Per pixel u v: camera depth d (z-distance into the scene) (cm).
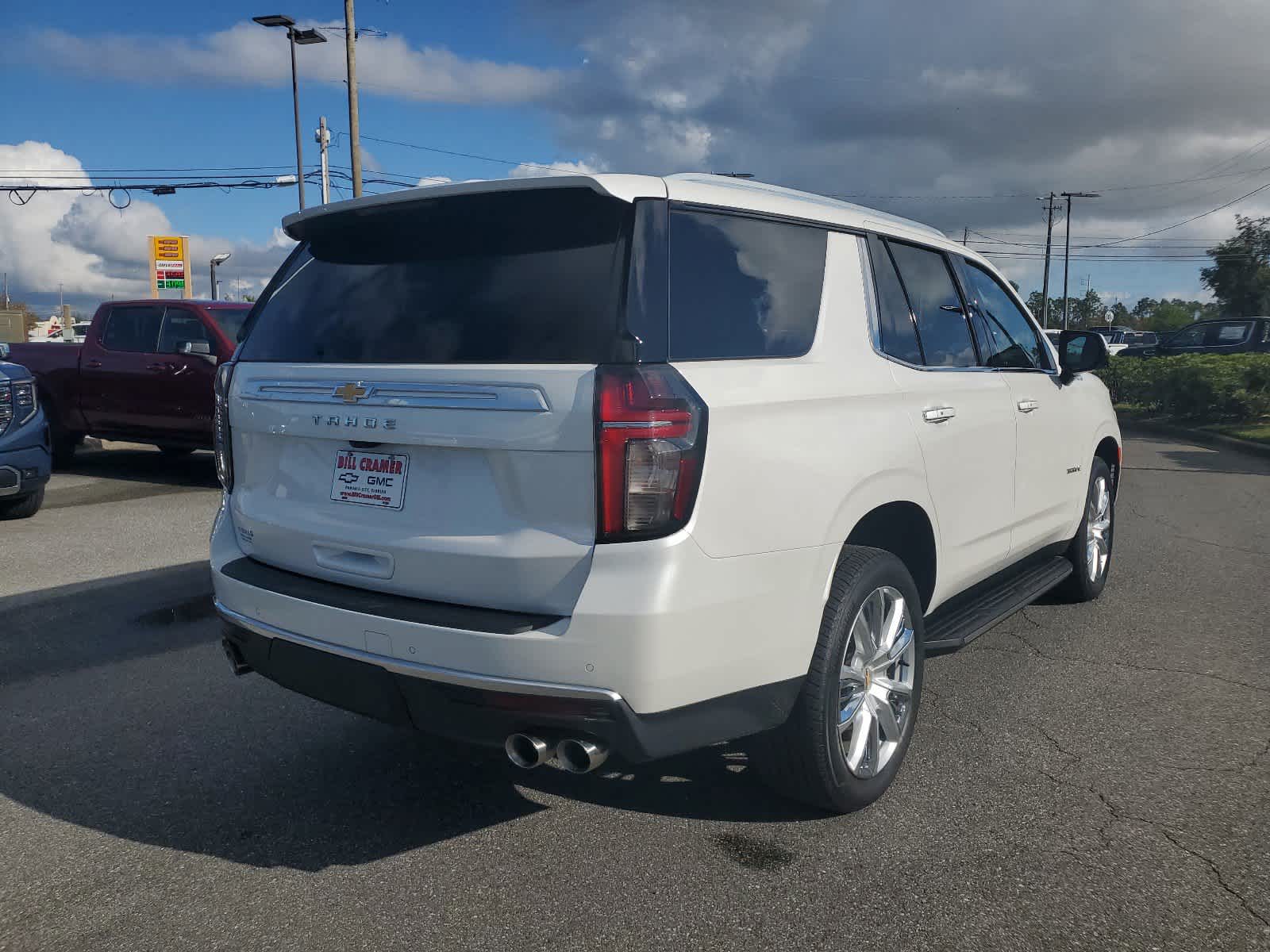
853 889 290
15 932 272
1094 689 453
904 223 409
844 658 316
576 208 283
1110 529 616
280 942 267
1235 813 336
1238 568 693
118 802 350
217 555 346
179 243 3444
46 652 515
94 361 1158
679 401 261
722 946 264
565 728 260
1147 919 275
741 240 309
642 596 254
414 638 271
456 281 294
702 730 275
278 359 328
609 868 304
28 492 871
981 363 438
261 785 363
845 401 322
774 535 283
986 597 453
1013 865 303
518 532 266
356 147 2634
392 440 285
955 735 400
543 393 261
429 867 305
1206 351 2638
